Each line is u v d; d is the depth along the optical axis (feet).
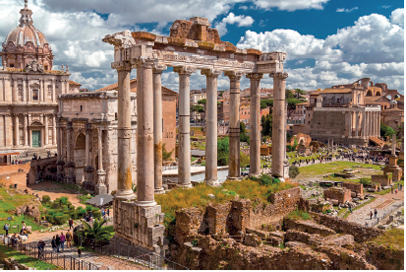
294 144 530.68
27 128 305.53
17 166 255.70
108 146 238.48
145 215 99.71
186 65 120.37
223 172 259.19
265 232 108.68
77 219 179.93
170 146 369.09
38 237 141.38
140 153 101.35
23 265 97.45
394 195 263.70
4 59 321.93
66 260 101.55
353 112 608.60
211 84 128.36
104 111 238.68
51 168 282.36
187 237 100.07
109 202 211.61
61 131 271.49
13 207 168.96
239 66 135.85
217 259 93.81
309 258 85.76
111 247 108.47
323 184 301.02
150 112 101.40
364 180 301.43
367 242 100.78
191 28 124.77
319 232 113.29
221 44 130.00
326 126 632.79
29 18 334.24
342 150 531.50
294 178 320.50
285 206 126.62
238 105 138.41
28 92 303.89
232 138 139.13
